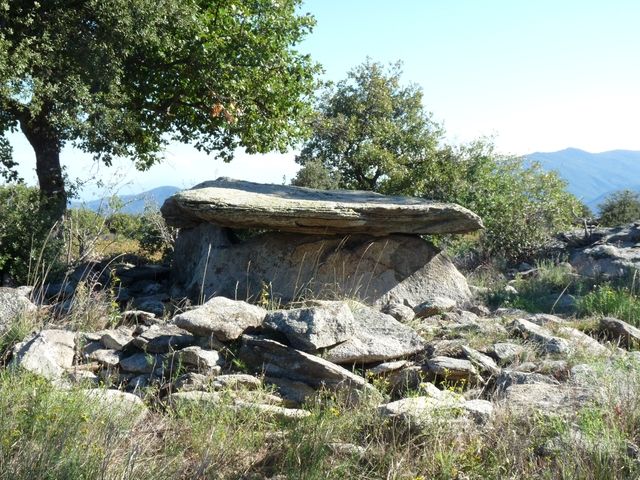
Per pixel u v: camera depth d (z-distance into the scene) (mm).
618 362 5836
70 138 13297
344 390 5820
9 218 11797
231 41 16484
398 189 21938
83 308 7895
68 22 13234
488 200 18328
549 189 19016
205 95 16891
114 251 15242
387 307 8930
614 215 29297
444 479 4391
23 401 5145
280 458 4742
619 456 4336
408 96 25453
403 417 4898
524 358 6609
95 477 4141
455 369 6152
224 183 11773
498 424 4895
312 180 23016
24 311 7398
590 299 9414
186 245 11594
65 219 12562
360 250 10219
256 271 10117
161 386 5941
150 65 16094
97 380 6234
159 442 4953
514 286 12297
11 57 11961
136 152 17422
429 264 10414
